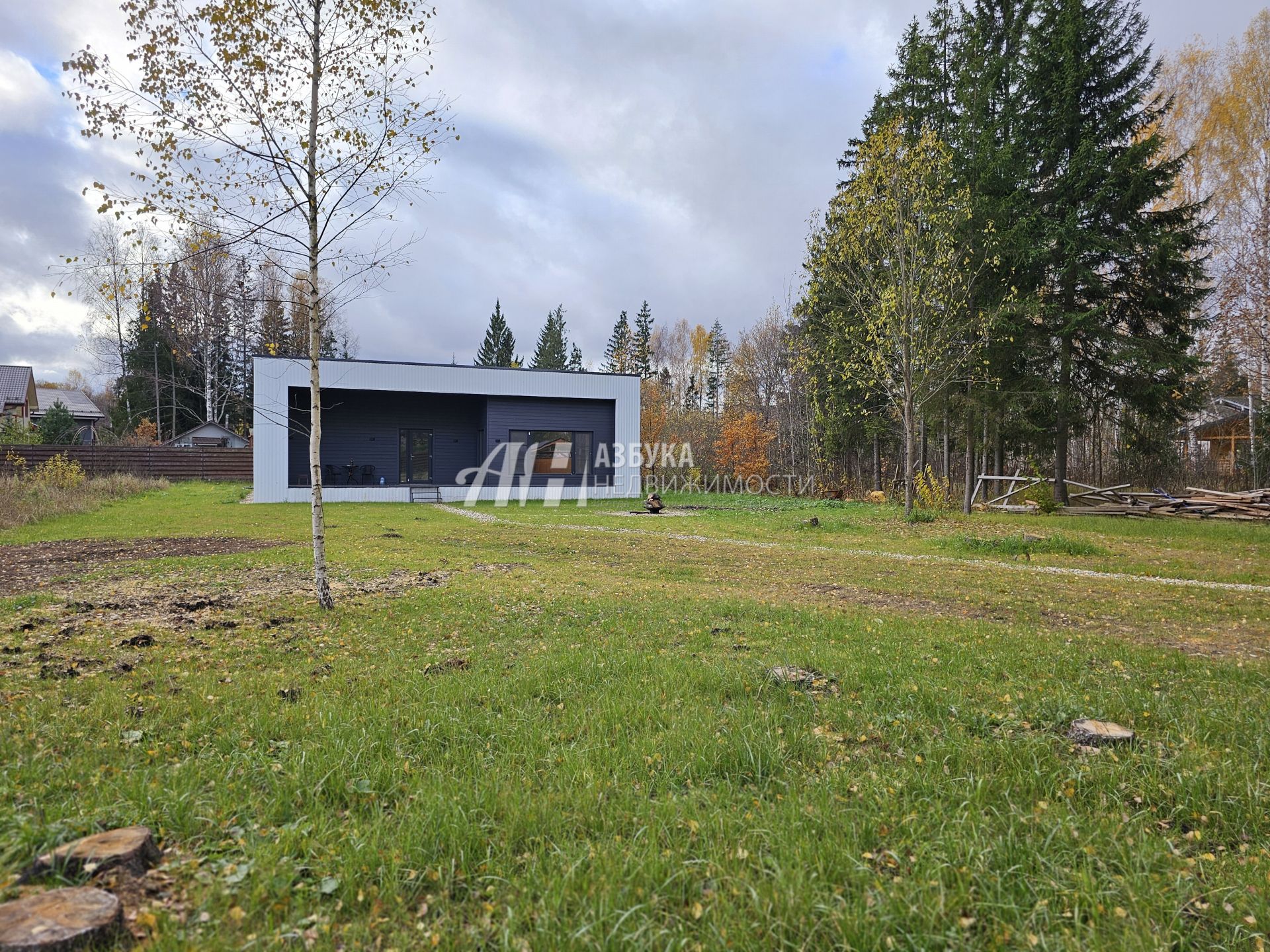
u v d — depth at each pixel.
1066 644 5.46
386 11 6.36
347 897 2.14
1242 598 7.84
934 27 22.62
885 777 3.00
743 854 2.37
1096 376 18.94
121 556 10.14
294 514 18.06
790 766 3.15
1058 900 2.19
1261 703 3.98
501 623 6.13
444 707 3.81
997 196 19.22
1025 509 18.88
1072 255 17.83
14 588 7.36
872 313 17.94
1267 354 21.20
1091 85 18.64
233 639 5.49
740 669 4.63
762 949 1.94
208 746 3.29
